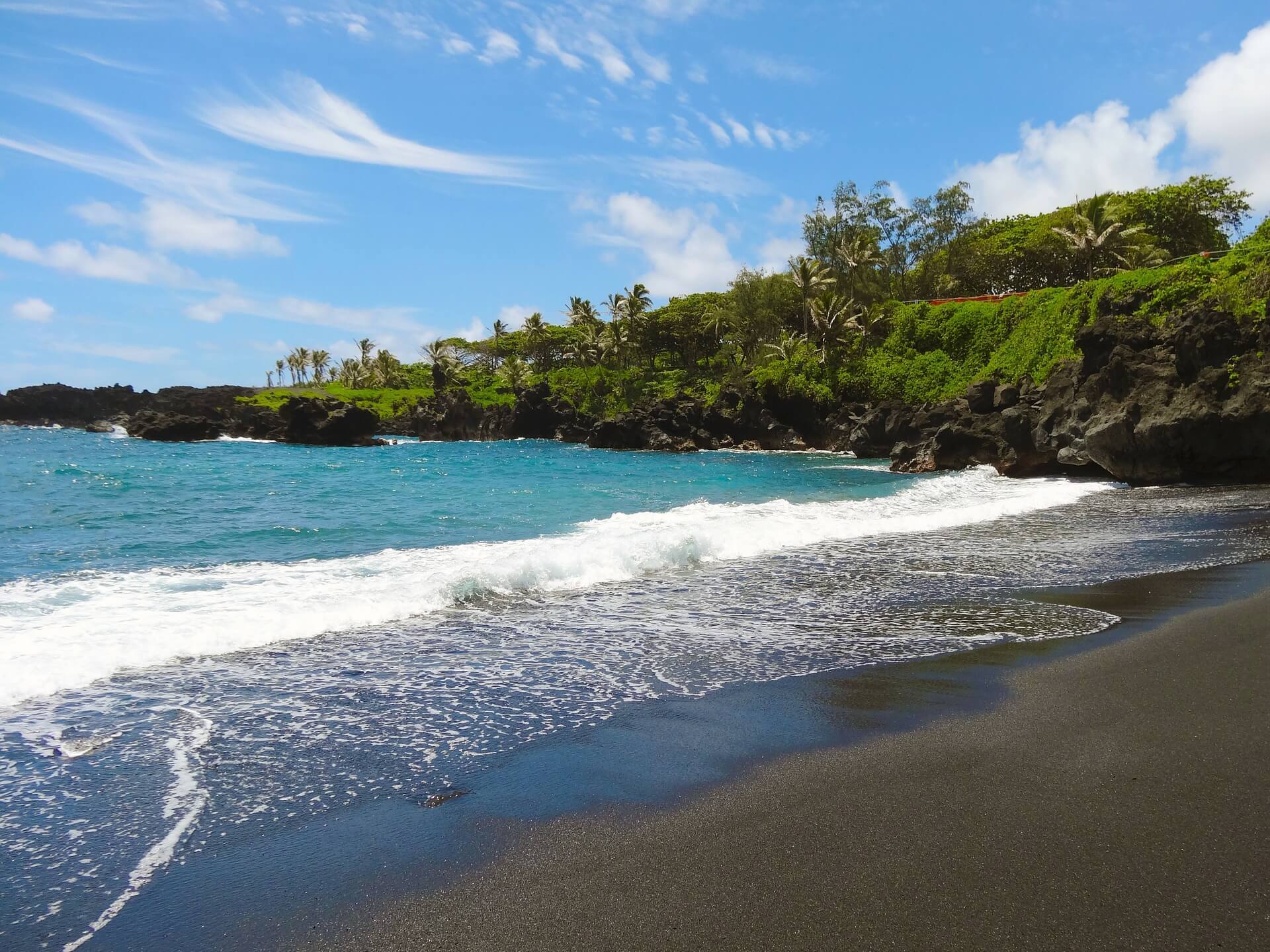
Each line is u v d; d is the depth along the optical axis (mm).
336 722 7016
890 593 11961
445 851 4887
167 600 11133
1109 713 6832
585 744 6512
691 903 4238
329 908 4316
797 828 5020
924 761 5992
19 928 4184
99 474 38000
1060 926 3930
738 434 70812
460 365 142000
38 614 10320
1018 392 38875
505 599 11539
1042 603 11180
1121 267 63938
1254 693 7238
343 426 80500
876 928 3957
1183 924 3936
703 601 11492
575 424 93500
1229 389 26875
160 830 5211
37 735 6715
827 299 76938
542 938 3990
